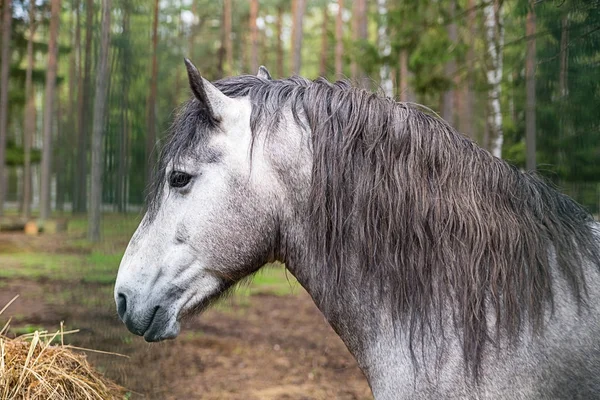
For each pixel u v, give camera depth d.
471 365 1.68
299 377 5.33
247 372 5.41
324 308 1.89
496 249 1.75
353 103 1.87
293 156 1.86
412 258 1.77
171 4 16.11
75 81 14.38
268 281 11.06
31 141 21.17
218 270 1.90
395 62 8.12
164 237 1.93
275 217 1.88
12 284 7.02
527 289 1.71
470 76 7.64
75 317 4.24
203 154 1.88
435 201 1.79
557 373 1.66
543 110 4.75
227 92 1.97
